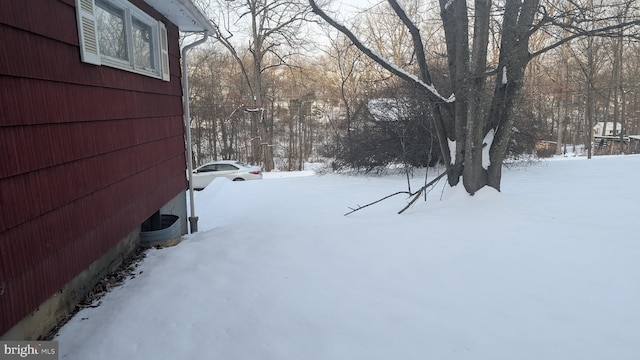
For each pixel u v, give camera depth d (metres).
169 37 5.54
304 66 27.50
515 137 12.02
